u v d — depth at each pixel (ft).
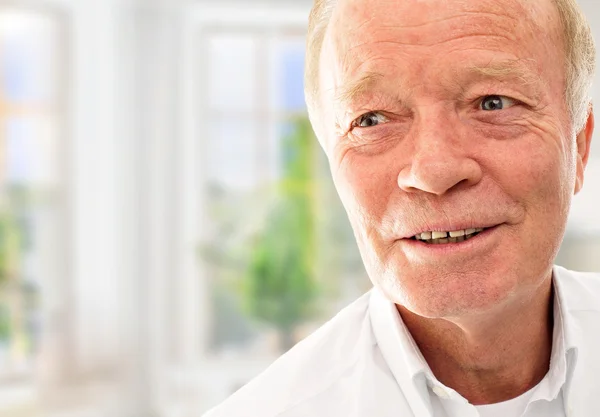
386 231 2.40
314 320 16.88
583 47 2.54
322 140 2.83
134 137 16.56
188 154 17.33
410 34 2.30
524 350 2.69
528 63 2.31
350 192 2.50
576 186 2.75
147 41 16.57
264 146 17.60
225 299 17.13
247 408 2.83
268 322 16.72
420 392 2.70
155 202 16.71
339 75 2.49
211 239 17.31
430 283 2.32
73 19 16.56
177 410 16.02
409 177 2.27
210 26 17.48
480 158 2.27
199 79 17.42
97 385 16.08
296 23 17.67
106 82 16.65
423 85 2.29
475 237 2.30
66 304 16.37
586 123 2.73
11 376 15.60
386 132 2.40
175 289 16.97
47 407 15.39
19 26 16.28
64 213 16.49
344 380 2.86
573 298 2.98
